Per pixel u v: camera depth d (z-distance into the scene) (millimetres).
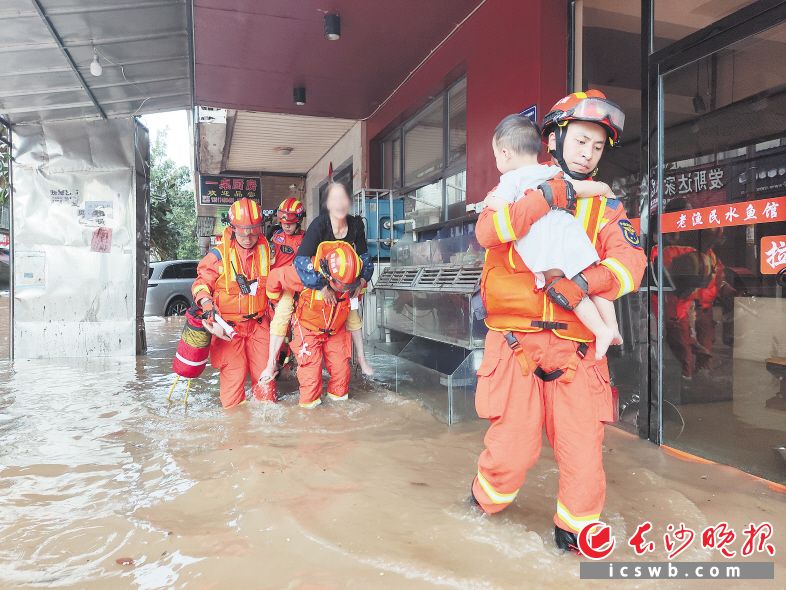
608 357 3887
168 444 3396
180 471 2930
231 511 2438
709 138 3215
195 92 7566
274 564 1996
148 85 6895
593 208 2021
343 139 10727
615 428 3738
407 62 6730
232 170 14188
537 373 2061
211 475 2865
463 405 3836
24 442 3457
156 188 27000
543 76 4348
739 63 3068
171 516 2398
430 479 2771
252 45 6188
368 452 3176
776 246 2986
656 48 3426
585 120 1974
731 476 2830
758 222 3035
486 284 2137
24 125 7152
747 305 3281
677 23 3318
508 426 2100
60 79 6266
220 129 9852
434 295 4508
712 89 3184
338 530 2236
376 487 2662
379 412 4082
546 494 2594
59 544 2158
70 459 3143
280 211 5148
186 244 35656
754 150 3082
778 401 3236
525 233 1946
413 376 4383
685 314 3363
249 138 11039
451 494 2582
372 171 8992
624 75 4105
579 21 4383
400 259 5828
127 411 4227
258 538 2186
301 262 3932
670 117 3354
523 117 2172
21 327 7164
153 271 13453
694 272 3355
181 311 13586
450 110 6355
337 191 3912
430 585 1859
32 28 5242
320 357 4211
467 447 3281
